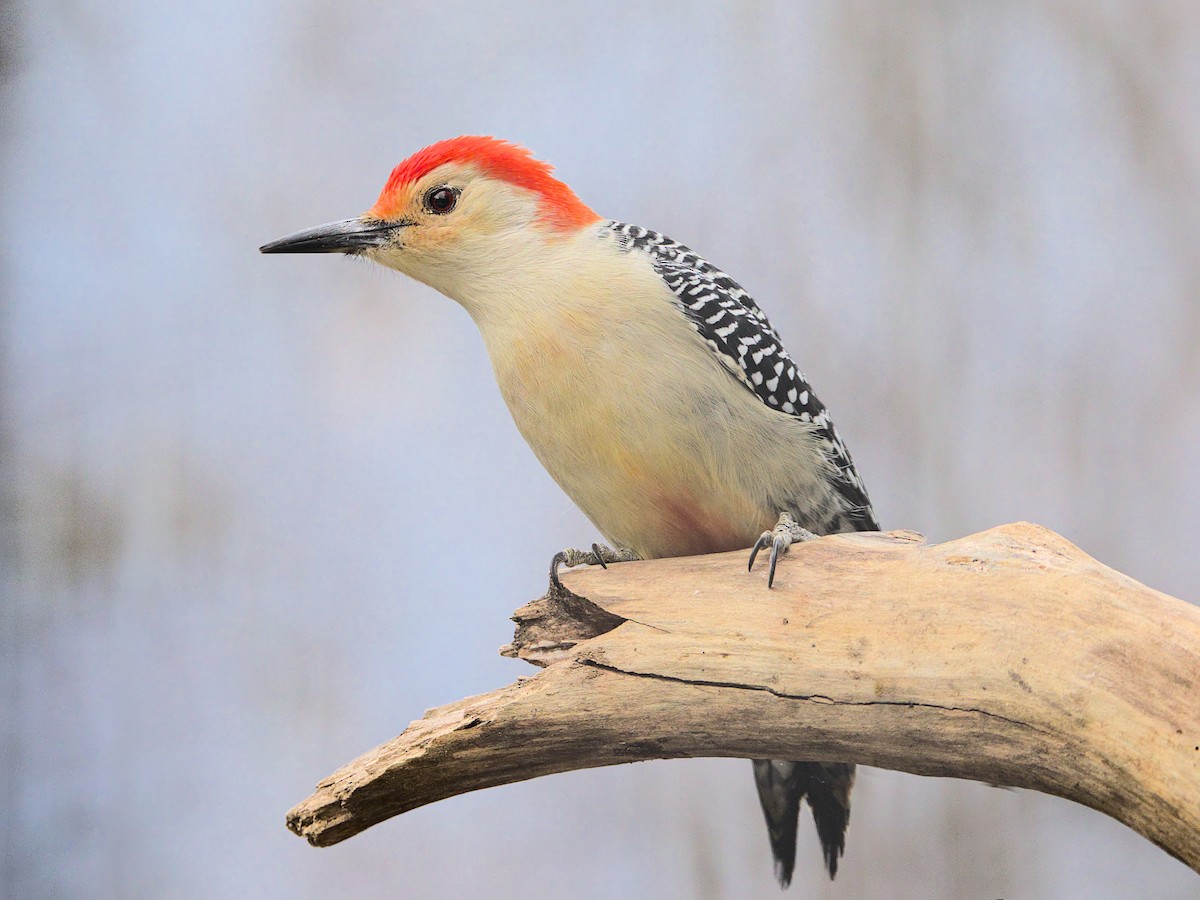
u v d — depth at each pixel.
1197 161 15.73
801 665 7.82
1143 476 15.08
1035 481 15.03
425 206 10.10
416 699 15.81
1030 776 7.32
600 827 15.88
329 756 15.42
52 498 15.38
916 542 8.33
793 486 9.83
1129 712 6.97
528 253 9.83
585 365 9.40
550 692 8.05
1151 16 15.81
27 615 15.11
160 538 15.67
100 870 14.82
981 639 7.43
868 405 14.85
